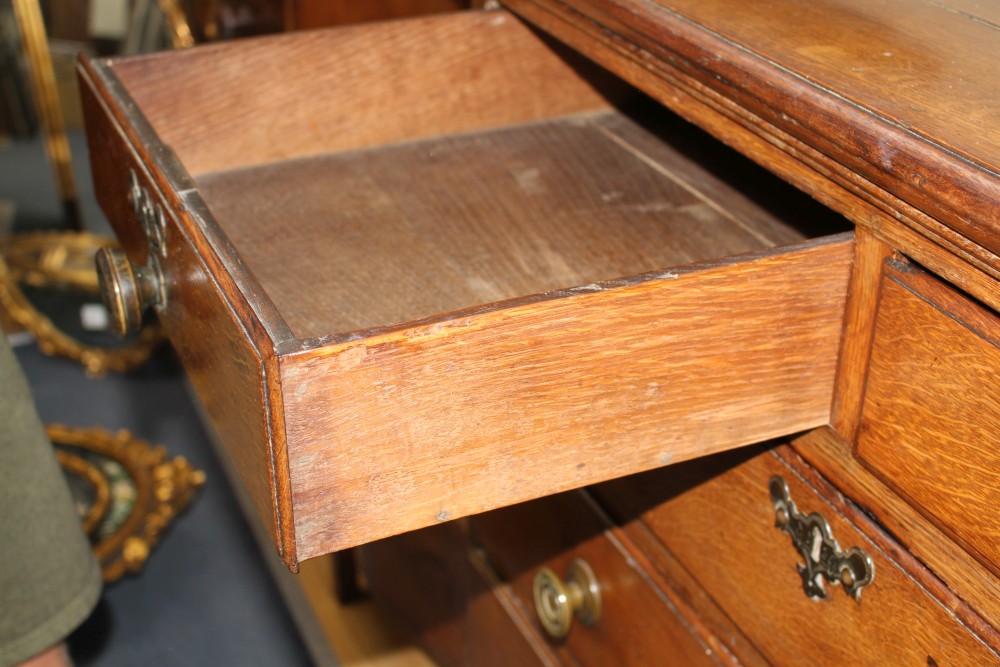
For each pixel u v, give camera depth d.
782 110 0.54
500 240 0.76
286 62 0.83
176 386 1.72
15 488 0.83
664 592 0.77
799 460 0.62
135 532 1.42
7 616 0.85
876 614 0.59
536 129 0.93
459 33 0.87
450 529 1.07
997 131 0.47
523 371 0.50
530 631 0.97
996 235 0.44
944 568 0.54
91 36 1.93
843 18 0.62
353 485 0.50
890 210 0.50
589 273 0.72
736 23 0.61
